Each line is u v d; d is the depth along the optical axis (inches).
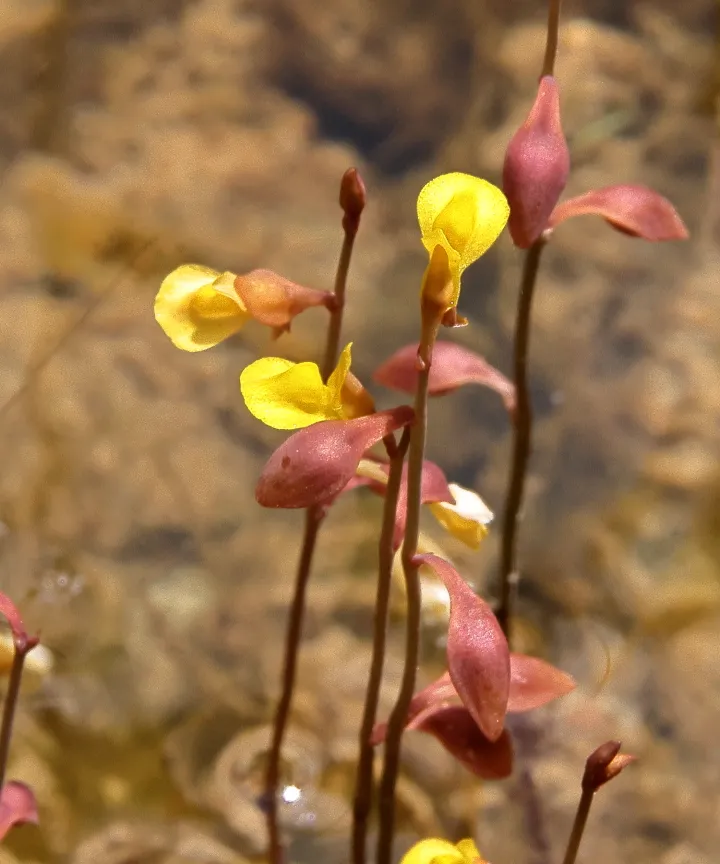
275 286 4.8
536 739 6.2
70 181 9.5
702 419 8.6
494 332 9.7
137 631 7.3
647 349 9.1
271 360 4.5
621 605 7.6
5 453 8.1
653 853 6.0
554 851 5.9
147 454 8.5
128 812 6.1
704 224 9.4
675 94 9.8
